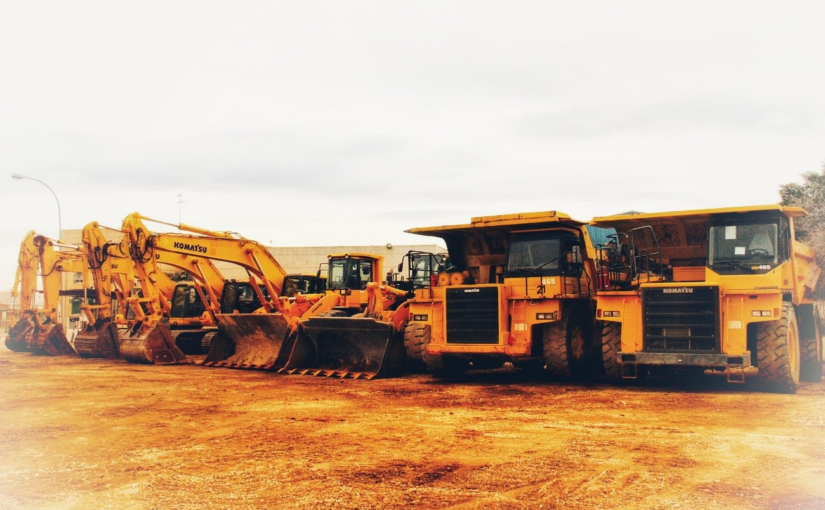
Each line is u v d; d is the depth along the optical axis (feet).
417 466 22.06
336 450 24.58
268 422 30.63
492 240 50.72
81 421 31.55
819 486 18.94
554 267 45.98
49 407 36.06
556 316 44.42
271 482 20.31
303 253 168.14
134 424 30.60
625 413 31.76
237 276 174.81
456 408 34.27
